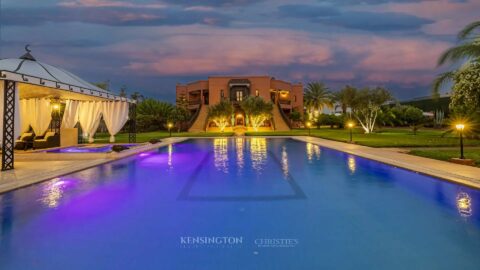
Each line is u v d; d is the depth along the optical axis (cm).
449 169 855
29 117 1762
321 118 4922
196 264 325
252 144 1980
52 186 721
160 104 4272
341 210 523
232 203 570
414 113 4178
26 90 1348
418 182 755
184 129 4388
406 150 1408
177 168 998
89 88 1502
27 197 616
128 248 368
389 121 4106
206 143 2073
